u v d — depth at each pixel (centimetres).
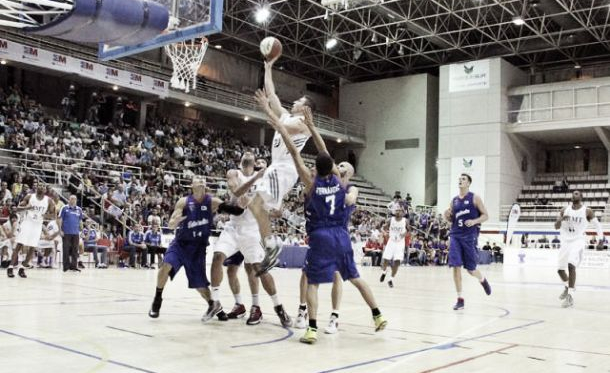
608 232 3022
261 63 3759
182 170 2655
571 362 467
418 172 3741
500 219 3356
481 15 3075
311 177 552
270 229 604
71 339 502
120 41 732
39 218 1199
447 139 3538
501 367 442
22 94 2527
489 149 3403
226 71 3575
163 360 431
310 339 520
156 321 623
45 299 803
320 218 545
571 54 3547
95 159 2266
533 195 3497
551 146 3819
